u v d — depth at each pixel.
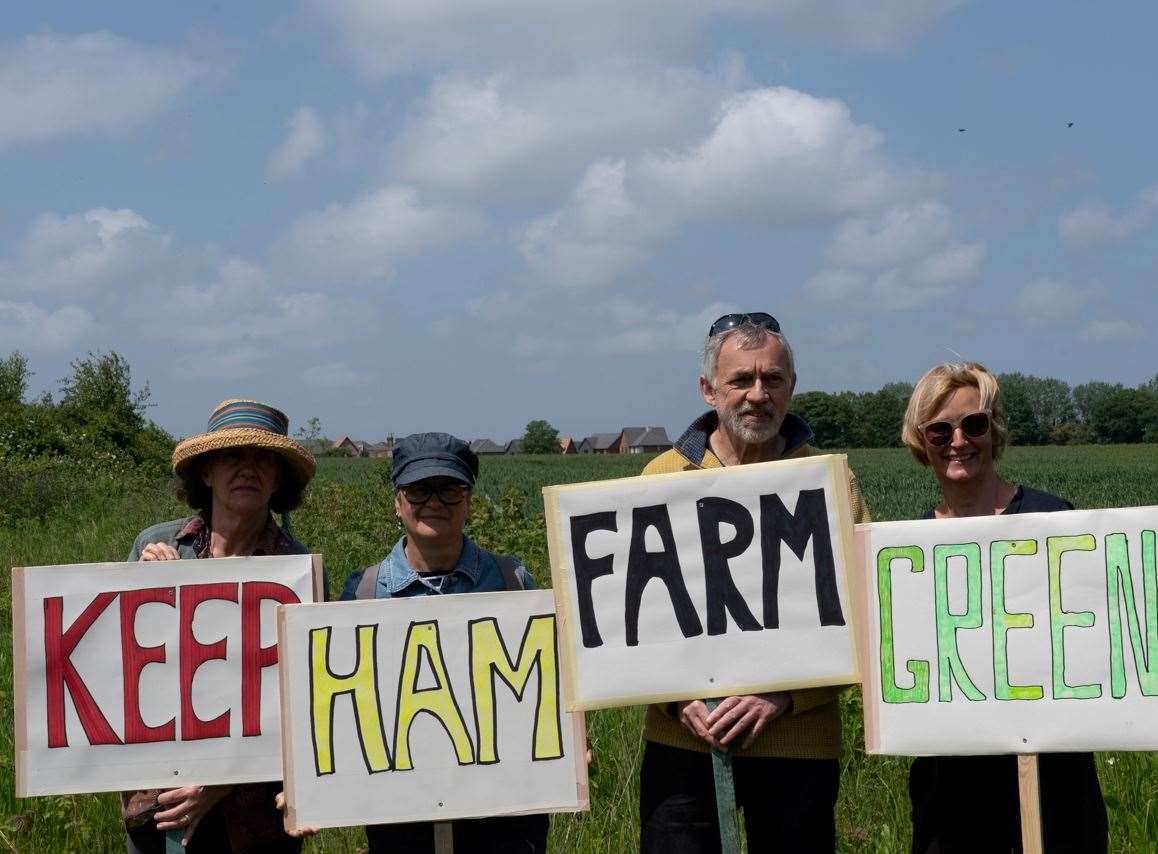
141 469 34.22
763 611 3.61
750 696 3.61
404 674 3.68
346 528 15.70
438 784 3.65
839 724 3.85
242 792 3.86
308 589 3.83
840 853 4.90
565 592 3.65
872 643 3.60
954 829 3.82
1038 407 118.94
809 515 3.64
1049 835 3.72
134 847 3.90
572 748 3.67
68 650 3.74
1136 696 3.49
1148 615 3.51
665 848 3.78
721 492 3.66
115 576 3.78
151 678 3.76
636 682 3.61
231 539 4.01
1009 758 3.77
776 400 3.83
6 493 22.58
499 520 13.68
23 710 3.71
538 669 3.70
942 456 3.86
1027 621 3.56
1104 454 79.00
